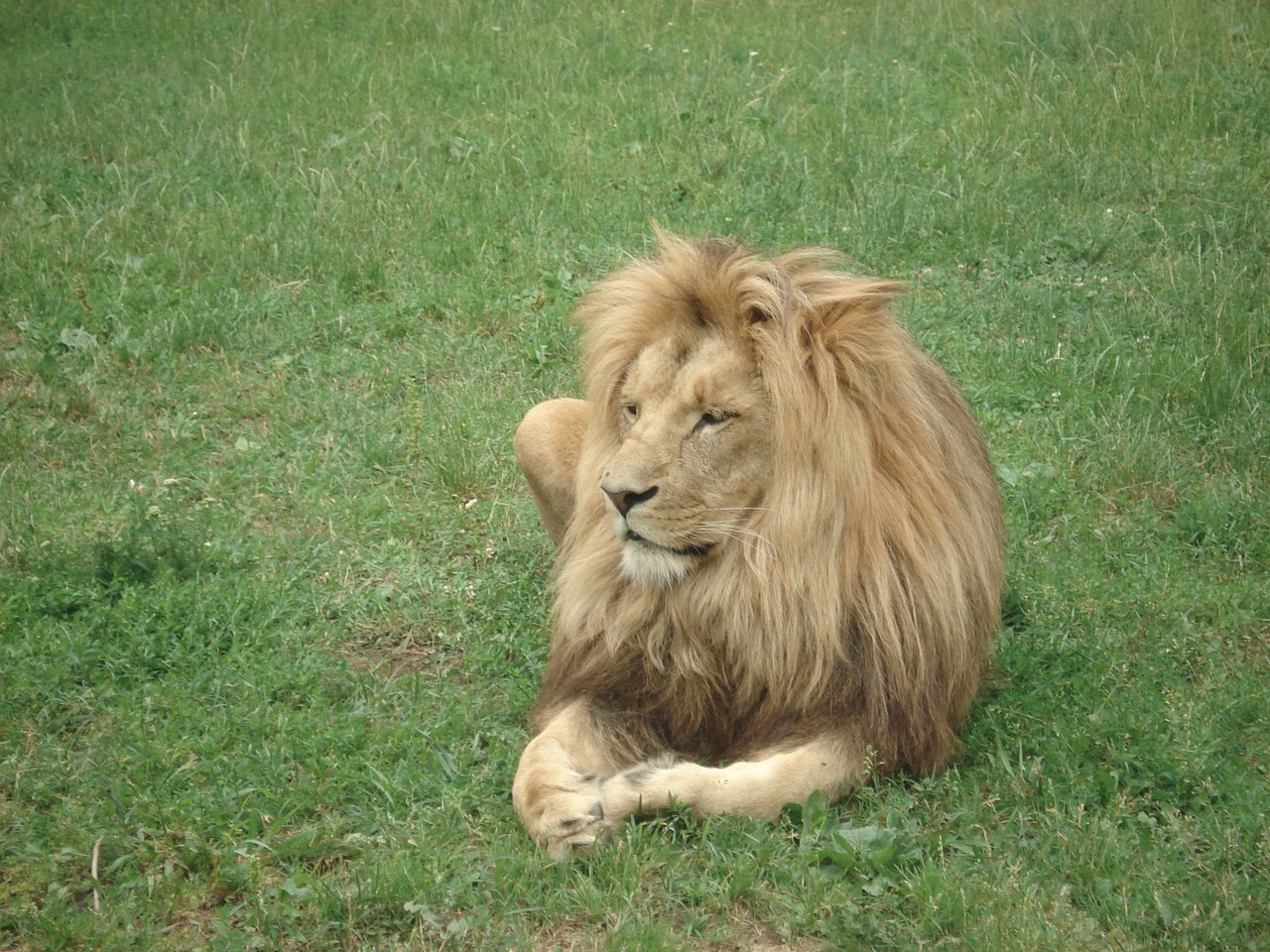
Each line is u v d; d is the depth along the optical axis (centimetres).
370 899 510
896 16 1872
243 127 1455
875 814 560
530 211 1277
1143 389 983
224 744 620
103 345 1060
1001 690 682
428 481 911
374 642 743
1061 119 1466
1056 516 872
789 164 1372
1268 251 1193
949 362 1041
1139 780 590
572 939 500
